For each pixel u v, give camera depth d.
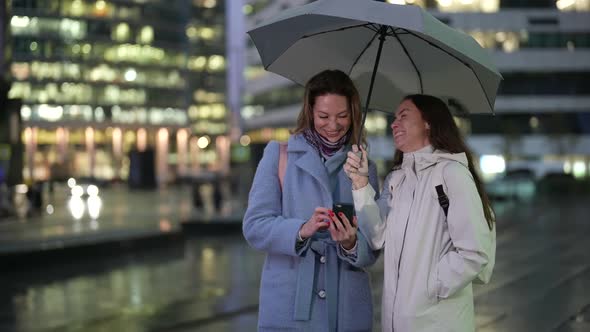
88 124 119.31
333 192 3.52
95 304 10.02
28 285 11.94
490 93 3.71
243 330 7.90
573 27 73.69
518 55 73.94
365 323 3.48
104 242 15.80
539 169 73.94
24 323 8.71
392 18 3.08
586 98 73.88
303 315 3.38
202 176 84.31
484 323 7.87
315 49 3.91
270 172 3.50
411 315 3.33
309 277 3.41
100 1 118.31
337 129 3.46
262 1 94.12
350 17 3.09
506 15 73.50
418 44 3.75
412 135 3.50
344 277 3.46
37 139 116.56
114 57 120.88
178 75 129.38
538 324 7.82
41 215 29.69
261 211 3.45
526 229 21.17
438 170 3.36
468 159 3.50
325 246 3.46
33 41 113.81
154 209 34.97
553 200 40.22
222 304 9.53
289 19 3.38
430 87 3.97
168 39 127.25
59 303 10.16
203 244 19.00
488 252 3.30
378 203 3.55
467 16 73.38
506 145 72.06
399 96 4.12
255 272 13.34
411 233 3.36
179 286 11.66
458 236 3.30
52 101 116.25
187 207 36.81
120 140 123.62
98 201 44.53
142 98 124.56
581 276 11.52
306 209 3.45
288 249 3.29
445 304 3.35
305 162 3.44
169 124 128.12
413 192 3.41
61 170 90.31
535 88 74.12
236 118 138.25
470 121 74.31
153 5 124.06
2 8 23.41
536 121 74.25
